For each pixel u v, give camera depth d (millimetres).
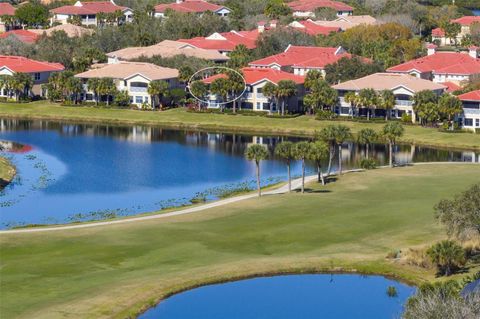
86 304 134000
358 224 172625
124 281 143125
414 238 163500
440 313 109062
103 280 143500
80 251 157500
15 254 156000
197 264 151125
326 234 167000
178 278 144500
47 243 162000
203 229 170750
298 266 149875
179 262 152375
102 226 174250
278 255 156125
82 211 192375
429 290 122312
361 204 188750
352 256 154250
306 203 189875
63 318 129375
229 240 164125
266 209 185500
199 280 144000
